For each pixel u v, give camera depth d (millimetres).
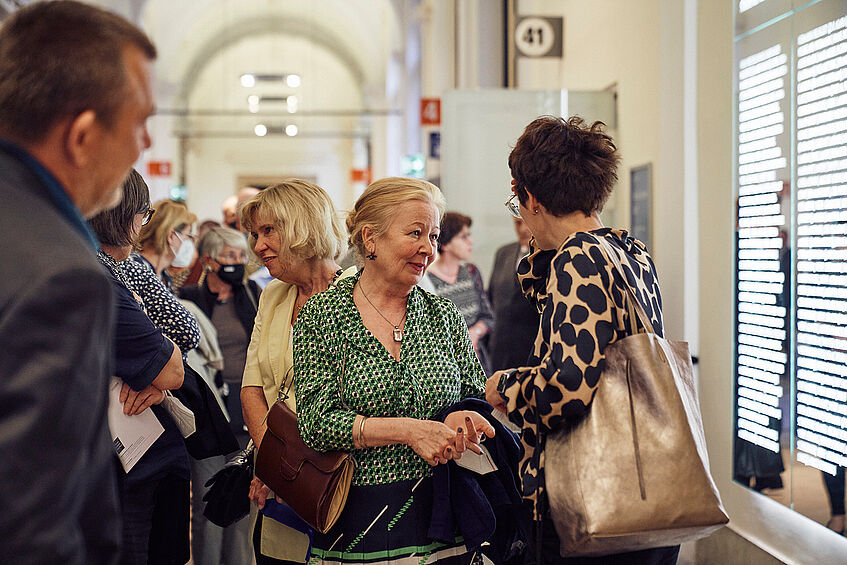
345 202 21234
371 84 20141
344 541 2016
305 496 1987
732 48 3922
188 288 3732
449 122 6543
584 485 1730
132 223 2428
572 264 1838
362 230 2086
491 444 2072
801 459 3254
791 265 3352
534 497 1899
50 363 896
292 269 2428
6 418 871
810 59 3213
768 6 3570
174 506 2416
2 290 906
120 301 2176
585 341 1762
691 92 4484
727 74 3980
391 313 2121
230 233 3648
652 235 5387
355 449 2004
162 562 2396
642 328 1852
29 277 916
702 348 4258
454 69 12812
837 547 2990
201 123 20328
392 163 18859
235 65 20453
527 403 1853
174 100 19188
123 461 2162
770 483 3531
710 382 4160
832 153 3039
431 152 10203
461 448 1877
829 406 3055
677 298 4609
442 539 1979
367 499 2016
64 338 915
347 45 19969
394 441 1920
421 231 2068
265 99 20500
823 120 3109
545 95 6504
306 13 18969
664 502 1698
